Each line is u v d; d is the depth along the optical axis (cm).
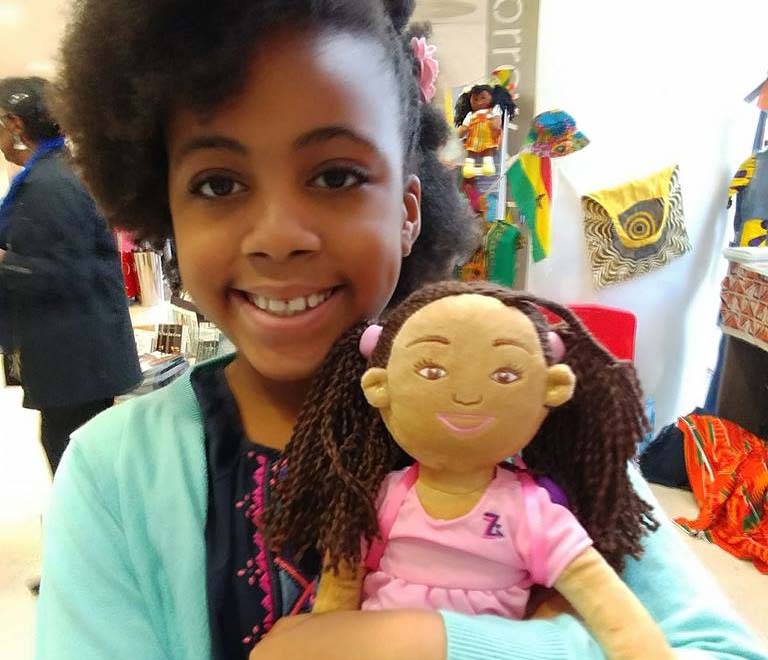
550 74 237
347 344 51
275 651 45
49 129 159
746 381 245
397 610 45
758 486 203
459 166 211
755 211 238
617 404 49
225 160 51
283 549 51
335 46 50
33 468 248
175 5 50
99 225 167
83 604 52
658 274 264
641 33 239
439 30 240
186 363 198
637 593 53
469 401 43
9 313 168
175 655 54
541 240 233
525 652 43
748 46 250
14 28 249
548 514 46
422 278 82
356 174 52
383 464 49
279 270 51
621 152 250
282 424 61
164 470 57
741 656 50
